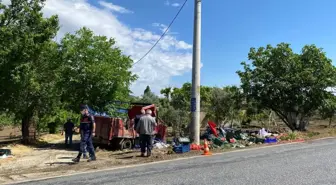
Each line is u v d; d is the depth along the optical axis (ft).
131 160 39.34
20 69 51.26
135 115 59.93
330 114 86.94
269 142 57.62
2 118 85.46
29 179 29.22
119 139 53.62
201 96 107.55
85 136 39.27
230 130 65.62
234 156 40.55
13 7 53.67
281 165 32.89
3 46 50.75
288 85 77.00
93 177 29.04
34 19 54.13
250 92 81.61
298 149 46.32
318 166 31.78
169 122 103.86
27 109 62.69
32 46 52.26
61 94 67.62
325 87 78.43
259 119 110.52
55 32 56.75
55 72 63.67
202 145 50.26
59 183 26.94
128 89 76.95
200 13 51.55
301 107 80.33
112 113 68.13
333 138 64.13
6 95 54.03
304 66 80.38
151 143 42.75
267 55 81.82
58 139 86.84
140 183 25.95
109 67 68.59
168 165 34.60
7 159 41.78
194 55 51.47
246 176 27.71
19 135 110.11
